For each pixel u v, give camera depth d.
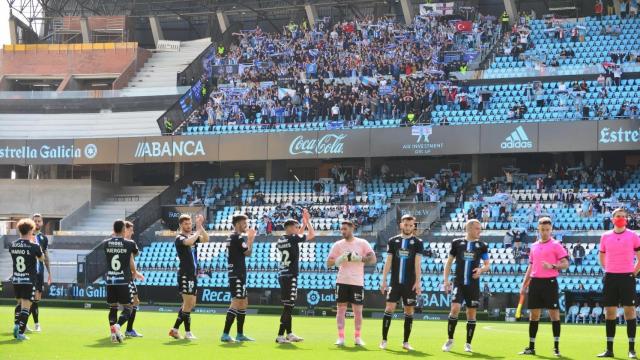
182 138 53.22
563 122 46.72
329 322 31.80
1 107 60.62
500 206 46.19
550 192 47.47
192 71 59.19
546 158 52.19
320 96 54.03
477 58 54.88
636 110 47.03
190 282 19.44
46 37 67.44
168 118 54.38
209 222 51.00
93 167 60.44
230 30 63.00
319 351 17.31
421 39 56.31
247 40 61.38
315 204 50.59
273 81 57.31
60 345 18.05
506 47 54.53
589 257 42.12
